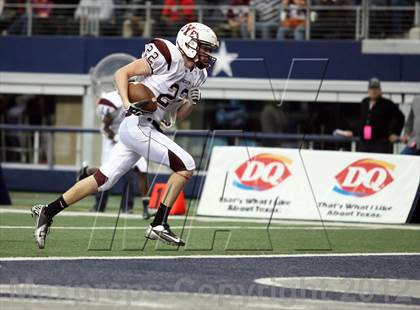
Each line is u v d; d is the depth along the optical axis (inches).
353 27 1991.9
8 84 2127.2
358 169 1338.6
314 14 2003.0
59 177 2041.1
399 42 1947.6
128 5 2090.3
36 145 2060.8
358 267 822.5
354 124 1994.3
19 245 900.6
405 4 1994.3
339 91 1963.6
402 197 1334.9
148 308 581.3
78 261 785.6
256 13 2031.3
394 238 1126.4
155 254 860.0
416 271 810.8
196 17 2064.5
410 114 1514.5
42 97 2155.5
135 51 2057.1
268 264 816.9
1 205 1561.3
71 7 2107.5
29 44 2113.7
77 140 2054.6
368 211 1330.0
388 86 1952.5
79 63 2086.6
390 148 1624.0
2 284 657.6
